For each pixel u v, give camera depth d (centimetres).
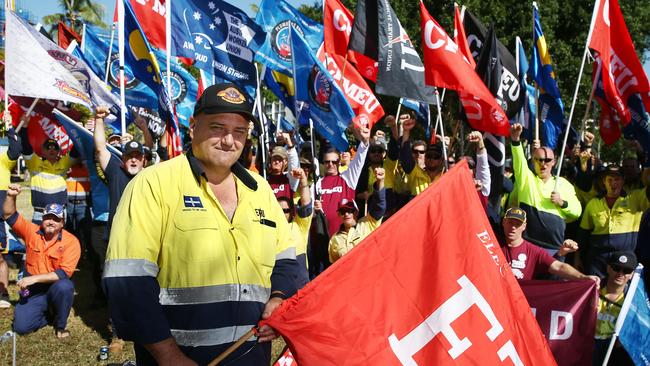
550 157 684
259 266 263
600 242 739
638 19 2211
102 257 761
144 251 241
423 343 286
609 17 763
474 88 630
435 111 1803
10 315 729
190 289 245
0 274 771
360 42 699
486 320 293
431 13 2091
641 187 826
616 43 772
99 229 757
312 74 711
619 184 732
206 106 249
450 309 291
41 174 885
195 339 245
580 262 777
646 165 816
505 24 2081
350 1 2084
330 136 712
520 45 1024
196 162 255
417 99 709
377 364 278
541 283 480
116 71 877
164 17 782
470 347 288
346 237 677
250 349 262
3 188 839
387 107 2111
